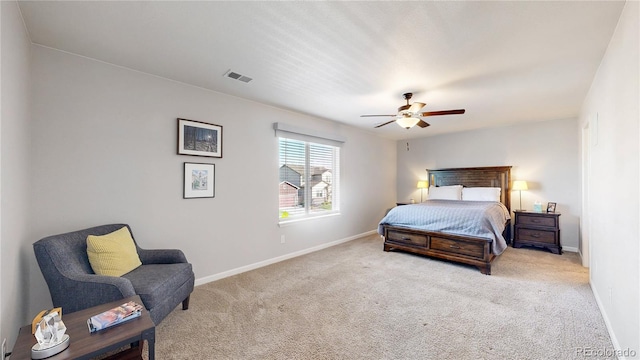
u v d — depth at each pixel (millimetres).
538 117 4445
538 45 2080
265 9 1653
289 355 1769
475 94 3232
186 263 2375
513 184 4887
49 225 2100
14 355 1133
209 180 3084
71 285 1718
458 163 5699
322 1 1578
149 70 2559
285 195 4027
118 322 1357
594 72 2561
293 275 3244
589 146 2990
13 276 1629
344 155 5039
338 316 2266
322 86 2967
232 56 2275
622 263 1707
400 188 6559
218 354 1778
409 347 1842
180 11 1669
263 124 3648
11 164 1551
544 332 1998
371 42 2041
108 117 2395
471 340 1913
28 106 1961
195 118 2965
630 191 1565
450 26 1830
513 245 4605
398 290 2789
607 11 1670
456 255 3527
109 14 1699
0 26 1318
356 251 4336
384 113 4141
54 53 2133
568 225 4469
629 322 1570
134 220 2539
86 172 2277
